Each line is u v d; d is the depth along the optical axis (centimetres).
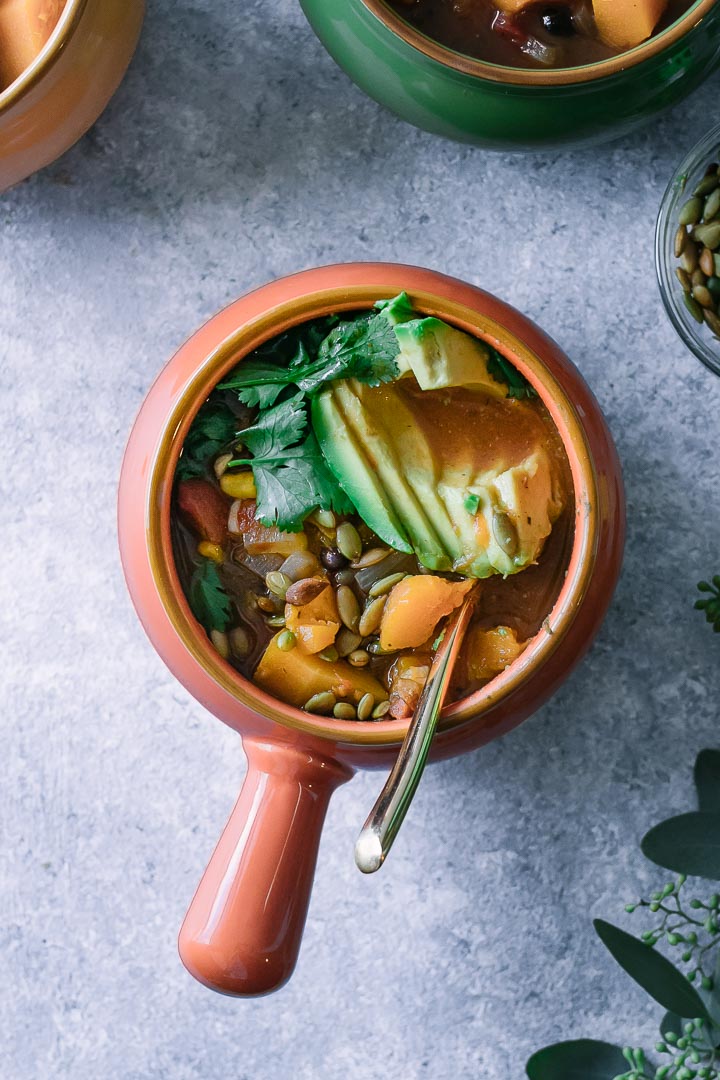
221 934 53
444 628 55
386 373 54
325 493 55
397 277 56
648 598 63
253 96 64
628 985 64
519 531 54
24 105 57
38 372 64
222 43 64
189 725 64
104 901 65
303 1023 64
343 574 55
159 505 53
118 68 60
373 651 55
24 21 58
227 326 56
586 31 57
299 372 54
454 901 64
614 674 63
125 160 64
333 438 55
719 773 58
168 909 65
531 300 63
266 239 64
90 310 64
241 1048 65
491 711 56
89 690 64
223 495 55
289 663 55
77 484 64
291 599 55
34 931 65
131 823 65
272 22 64
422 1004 64
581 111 57
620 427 63
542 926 64
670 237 62
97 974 65
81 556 64
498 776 64
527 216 63
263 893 54
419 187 64
